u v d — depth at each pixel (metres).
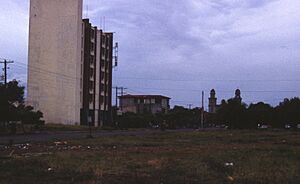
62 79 105.88
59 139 51.09
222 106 124.88
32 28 106.69
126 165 21.45
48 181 15.61
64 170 18.89
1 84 68.00
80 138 54.09
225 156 27.27
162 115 155.25
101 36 122.25
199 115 176.62
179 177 17.20
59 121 105.44
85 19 115.00
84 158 24.92
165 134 73.25
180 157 26.55
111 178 16.62
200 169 19.81
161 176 17.47
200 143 46.00
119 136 62.00
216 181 16.25
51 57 106.06
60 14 106.00
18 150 32.53
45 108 105.75
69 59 105.81
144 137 59.44
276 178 17.00
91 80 116.75
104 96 124.44
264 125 124.00
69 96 105.62
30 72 106.69
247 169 19.94
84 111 113.31
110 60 128.50
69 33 105.94
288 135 69.31
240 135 69.00
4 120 68.44
